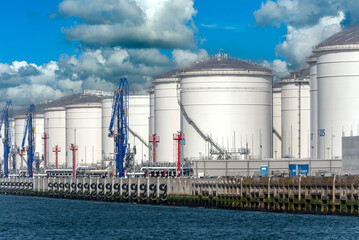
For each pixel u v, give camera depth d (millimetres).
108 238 104438
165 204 151500
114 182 171375
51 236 108125
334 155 167250
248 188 127438
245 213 124625
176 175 173375
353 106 165750
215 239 99000
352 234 96812
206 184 139250
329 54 168625
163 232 107750
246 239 97938
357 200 108688
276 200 121500
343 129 166250
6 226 122062
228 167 159750
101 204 164500
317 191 113750
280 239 96250
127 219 127000
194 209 138000
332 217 111250
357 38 167250
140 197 160625
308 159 157500
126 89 185000
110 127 185500
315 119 182625
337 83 167250
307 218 112312
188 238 101062
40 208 158875
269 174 148625
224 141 190000
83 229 115500
